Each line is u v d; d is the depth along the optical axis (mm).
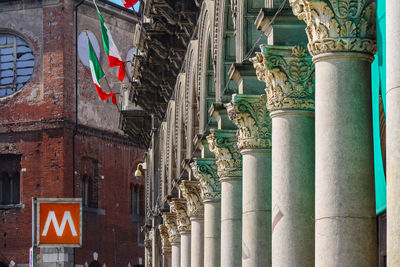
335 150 13617
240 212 24297
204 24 28109
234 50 24578
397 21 10852
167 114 43375
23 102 67438
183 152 36531
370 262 13375
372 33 14000
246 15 21188
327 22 13969
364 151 13625
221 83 24578
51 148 66188
